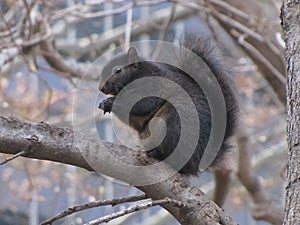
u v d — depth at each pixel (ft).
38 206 52.54
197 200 17.98
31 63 47.24
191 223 17.90
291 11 17.11
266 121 54.65
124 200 17.78
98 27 55.11
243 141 43.09
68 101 46.19
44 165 46.52
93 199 42.65
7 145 17.44
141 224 52.85
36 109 46.01
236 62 51.72
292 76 16.66
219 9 43.24
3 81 46.11
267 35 42.42
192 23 56.24
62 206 51.08
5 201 51.85
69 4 51.31
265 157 53.88
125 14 56.70
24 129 17.60
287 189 16.15
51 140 17.63
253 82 53.57
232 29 43.50
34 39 38.96
